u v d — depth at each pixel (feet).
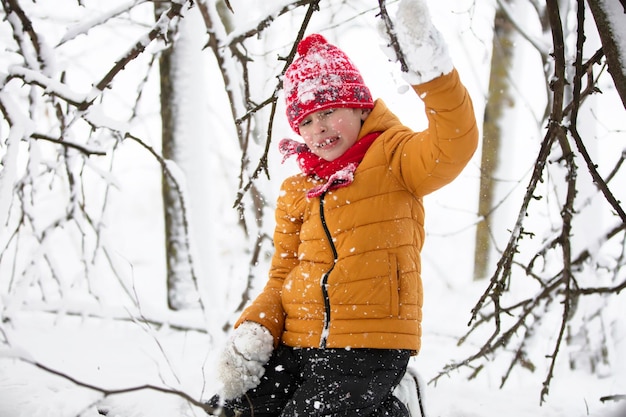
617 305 13.76
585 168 13.69
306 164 8.97
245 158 13.14
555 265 19.92
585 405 10.65
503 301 17.89
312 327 8.47
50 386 10.95
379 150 8.54
